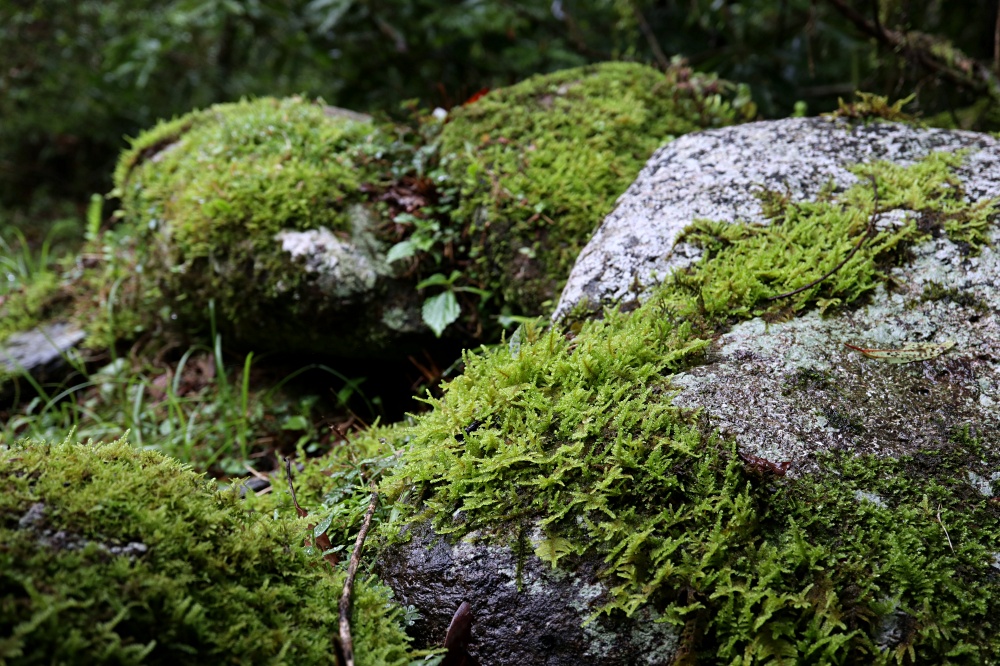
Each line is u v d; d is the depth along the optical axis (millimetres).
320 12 4348
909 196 1968
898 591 1292
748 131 2406
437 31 4348
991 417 1515
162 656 1079
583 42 4547
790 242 1926
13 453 1278
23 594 1038
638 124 2900
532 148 2787
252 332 2977
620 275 2021
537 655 1340
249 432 2779
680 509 1374
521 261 2609
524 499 1474
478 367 1796
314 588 1342
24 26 5066
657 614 1316
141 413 2971
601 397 1584
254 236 2785
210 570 1213
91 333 3387
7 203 5504
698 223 2031
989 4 3893
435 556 1467
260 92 5180
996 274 1763
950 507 1384
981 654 1240
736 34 4285
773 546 1341
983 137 2221
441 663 1362
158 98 5180
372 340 2809
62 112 5273
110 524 1177
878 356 1644
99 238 3936
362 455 2080
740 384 1580
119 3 5152
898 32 3395
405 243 2738
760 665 1250
